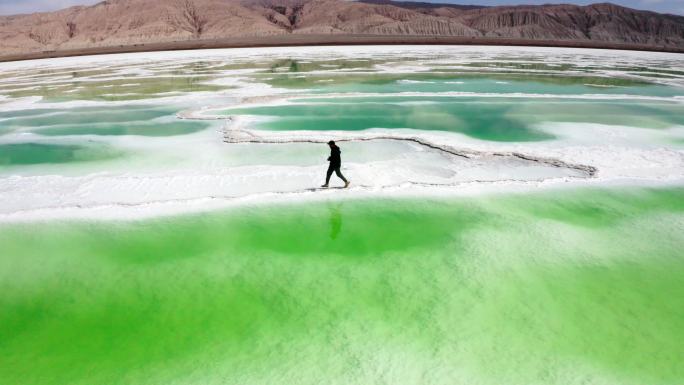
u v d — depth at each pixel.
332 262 8.73
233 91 30.05
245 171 13.87
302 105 24.92
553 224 10.32
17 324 7.08
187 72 43.84
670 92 30.44
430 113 22.78
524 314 7.07
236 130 18.83
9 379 5.91
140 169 14.34
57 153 16.44
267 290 7.80
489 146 16.23
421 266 8.53
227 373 5.91
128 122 21.47
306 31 142.50
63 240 9.68
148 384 5.76
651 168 14.10
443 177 13.38
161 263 8.76
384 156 15.48
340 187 12.48
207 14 141.38
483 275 8.19
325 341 6.48
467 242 9.46
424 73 40.81
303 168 14.09
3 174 14.22
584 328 6.75
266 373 5.89
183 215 10.79
